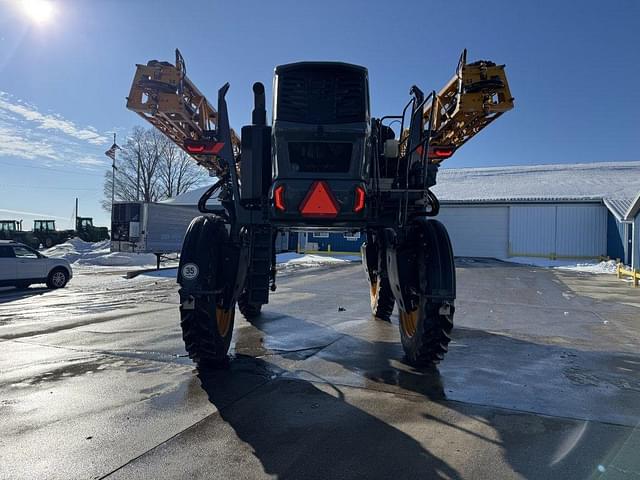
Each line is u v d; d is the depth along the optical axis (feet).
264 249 16.67
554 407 13.08
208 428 11.41
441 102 18.45
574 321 27.09
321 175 14.47
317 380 15.28
